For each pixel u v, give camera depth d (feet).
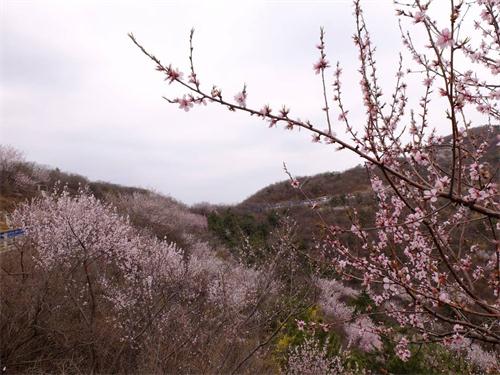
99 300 24.99
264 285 18.92
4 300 21.77
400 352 10.99
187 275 26.27
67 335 21.22
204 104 7.67
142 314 22.43
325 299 37.17
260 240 29.19
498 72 10.13
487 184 7.18
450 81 6.42
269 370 23.38
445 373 22.53
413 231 10.55
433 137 10.61
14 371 20.03
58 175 96.94
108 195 79.15
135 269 25.77
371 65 9.57
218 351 18.97
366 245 9.70
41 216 29.76
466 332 9.08
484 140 10.11
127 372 20.04
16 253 28.09
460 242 9.68
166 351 18.88
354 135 9.30
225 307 21.49
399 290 9.80
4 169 74.74
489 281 10.21
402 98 10.77
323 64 8.27
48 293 22.86
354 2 8.96
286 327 28.81
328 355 27.94
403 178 7.32
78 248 25.57
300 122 7.52
